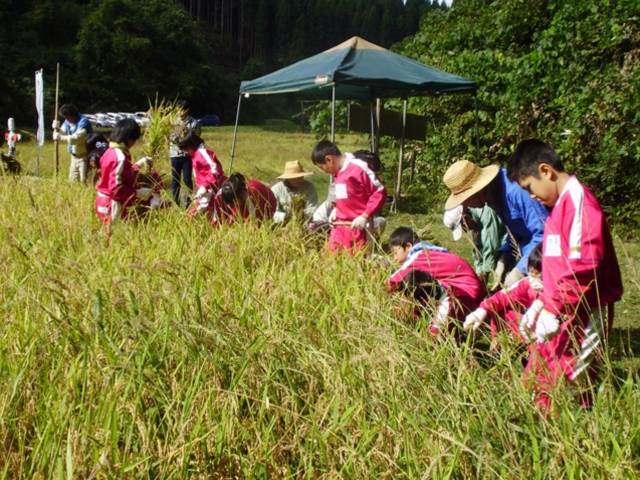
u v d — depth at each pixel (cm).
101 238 526
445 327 346
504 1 1440
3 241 519
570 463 257
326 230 645
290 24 11588
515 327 371
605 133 1076
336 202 638
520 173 367
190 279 416
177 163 1161
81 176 1097
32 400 306
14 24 7756
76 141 1089
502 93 1324
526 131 1270
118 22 7362
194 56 8231
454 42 1540
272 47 11562
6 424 297
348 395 301
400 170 1433
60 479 252
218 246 512
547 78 1170
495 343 340
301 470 285
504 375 316
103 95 7056
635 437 273
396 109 1628
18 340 346
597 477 253
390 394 291
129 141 650
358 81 1153
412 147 1602
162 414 306
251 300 387
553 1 1283
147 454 276
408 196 1491
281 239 520
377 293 414
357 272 445
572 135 1088
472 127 1447
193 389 298
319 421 295
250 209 610
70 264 414
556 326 344
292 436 296
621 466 251
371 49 1220
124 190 638
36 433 288
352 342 332
